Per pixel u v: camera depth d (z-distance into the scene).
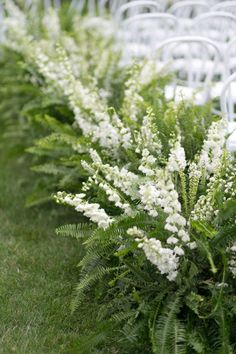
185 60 6.11
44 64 5.77
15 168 6.35
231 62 5.89
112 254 3.46
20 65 5.91
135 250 3.33
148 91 4.72
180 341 2.99
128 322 3.16
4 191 5.74
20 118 6.20
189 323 3.14
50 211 5.27
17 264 4.36
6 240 4.77
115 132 4.04
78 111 4.55
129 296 3.38
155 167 3.51
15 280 4.11
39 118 4.89
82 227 3.48
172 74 5.12
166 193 3.11
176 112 4.06
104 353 3.33
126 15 8.00
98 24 6.61
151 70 5.02
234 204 3.15
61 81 5.06
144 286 3.34
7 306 3.78
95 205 3.20
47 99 5.21
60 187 4.48
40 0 7.95
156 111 3.96
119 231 3.20
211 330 3.18
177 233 3.19
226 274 3.20
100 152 4.18
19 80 6.39
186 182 3.59
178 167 3.26
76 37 6.37
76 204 3.23
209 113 4.15
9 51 6.87
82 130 4.81
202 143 3.85
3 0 7.07
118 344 3.39
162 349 2.95
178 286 3.26
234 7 6.38
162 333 3.00
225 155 3.35
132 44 6.64
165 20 6.31
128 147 3.99
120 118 4.71
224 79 4.77
